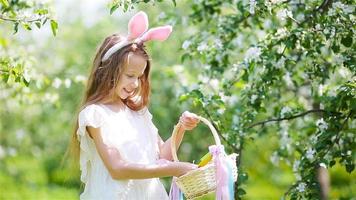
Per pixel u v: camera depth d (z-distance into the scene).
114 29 11.45
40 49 10.15
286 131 5.07
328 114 4.13
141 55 3.37
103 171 3.35
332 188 9.90
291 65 4.64
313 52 4.07
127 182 3.34
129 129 3.42
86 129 3.37
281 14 3.99
